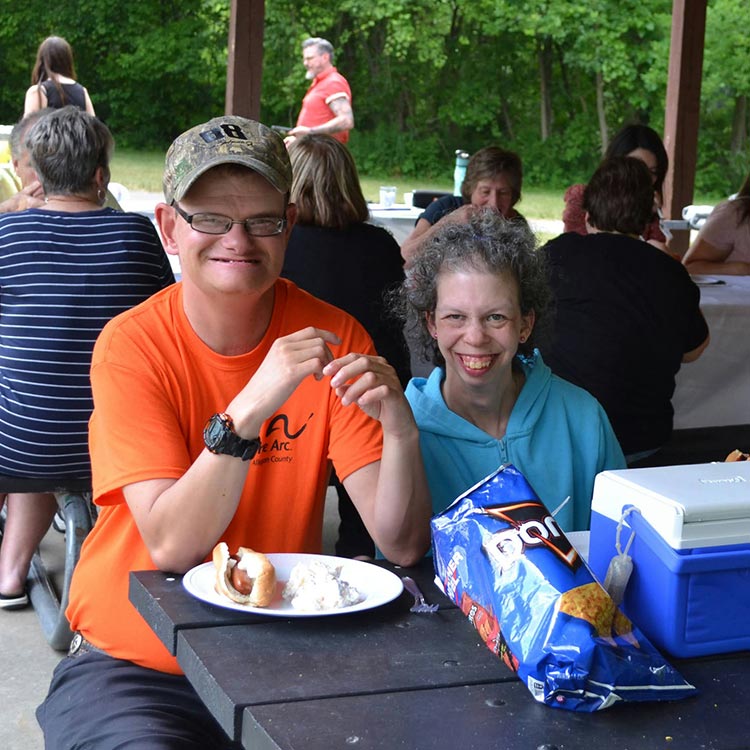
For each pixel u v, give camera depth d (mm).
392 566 1701
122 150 24156
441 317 1857
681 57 7223
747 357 3906
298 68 24047
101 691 1636
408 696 1223
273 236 1604
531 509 1327
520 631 1234
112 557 1694
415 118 25000
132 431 1624
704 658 1353
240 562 1450
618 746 1134
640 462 3266
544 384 1963
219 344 1690
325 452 1758
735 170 23422
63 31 24234
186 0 24562
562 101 25094
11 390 2766
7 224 2775
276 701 1196
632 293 3055
